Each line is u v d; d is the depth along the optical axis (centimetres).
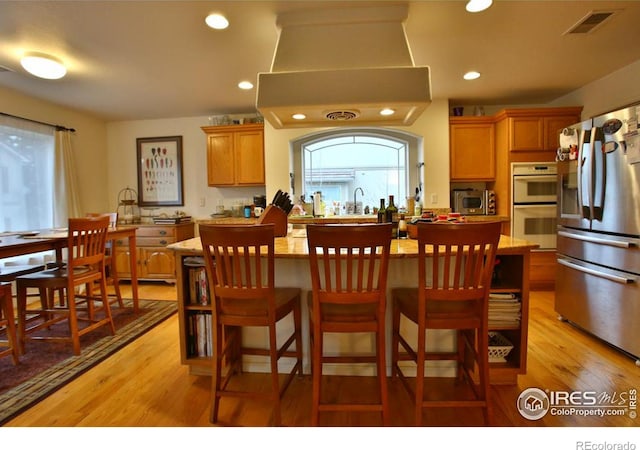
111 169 495
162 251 437
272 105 205
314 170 471
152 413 176
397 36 217
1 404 182
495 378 198
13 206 359
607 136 235
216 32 241
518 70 321
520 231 382
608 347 244
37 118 388
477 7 212
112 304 362
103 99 391
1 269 247
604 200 239
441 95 398
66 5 205
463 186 448
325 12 216
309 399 189
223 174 449
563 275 289
